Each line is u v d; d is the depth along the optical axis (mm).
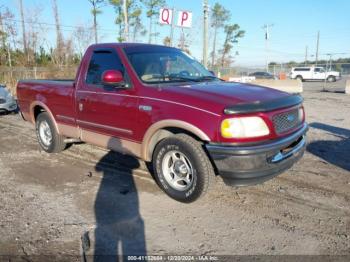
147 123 3973
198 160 3646
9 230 3406
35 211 3822
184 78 4547
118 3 38156
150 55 4648
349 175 4824
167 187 4070
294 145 3887
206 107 3496
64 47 35812
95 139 4879
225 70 40594
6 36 34312
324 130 7980
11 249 3086
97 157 5746
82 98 4879
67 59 34969
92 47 4969
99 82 4703
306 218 3602
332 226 3432
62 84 5367
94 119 4754
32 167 5348
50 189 4457
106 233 3357
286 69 47969
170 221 3584
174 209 3848
